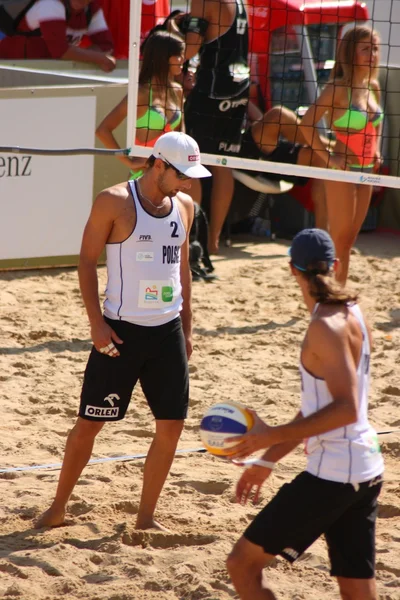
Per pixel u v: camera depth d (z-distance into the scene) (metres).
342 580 12.08
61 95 34.88
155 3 37.69
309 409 11.66
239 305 33.50
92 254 15.67
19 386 24.66
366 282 37.00
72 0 41.72
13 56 42.41
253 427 11.91
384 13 43.16
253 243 43.84
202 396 24.19
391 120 45.09
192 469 19.77
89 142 35.94
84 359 27.19
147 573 14.92
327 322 11.42
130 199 15.45
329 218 29.80
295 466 19.97
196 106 30.56
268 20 38.62
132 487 18.70
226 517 17.27
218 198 40.28
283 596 14.29
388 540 16.44
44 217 35.78
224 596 14.22
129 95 27.48
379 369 26.62
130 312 15.67
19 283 34.56
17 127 34.28
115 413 16.09
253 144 32.53
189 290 17.03
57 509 16.73
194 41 29.89
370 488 11.86
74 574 14.93
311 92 39.50
